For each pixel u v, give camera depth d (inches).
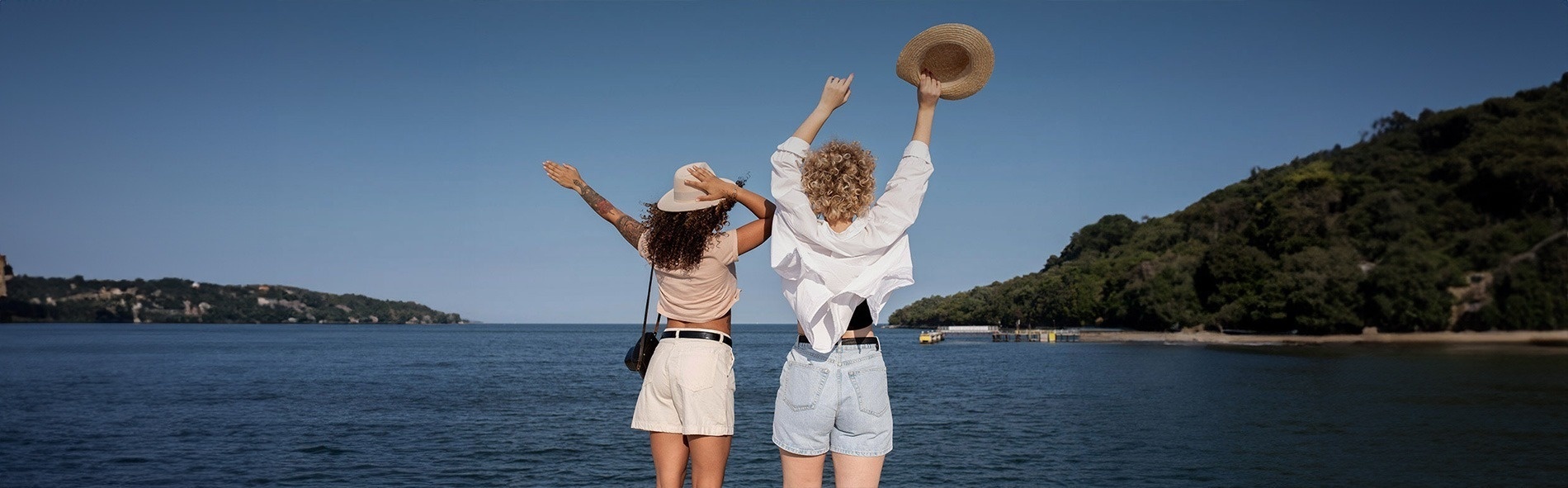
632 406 1396.4
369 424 1157.7
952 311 7618.1
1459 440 964.6
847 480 133.3
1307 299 3654.0
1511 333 3457.2
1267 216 4215.1
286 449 943.7
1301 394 1528.1
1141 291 4490.7
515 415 1274.6
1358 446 930.1
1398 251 3666.3
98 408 1362.0
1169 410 1291.8
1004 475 777.6
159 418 1230.3
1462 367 2176.4
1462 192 3969.0
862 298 127.1
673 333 143.9
